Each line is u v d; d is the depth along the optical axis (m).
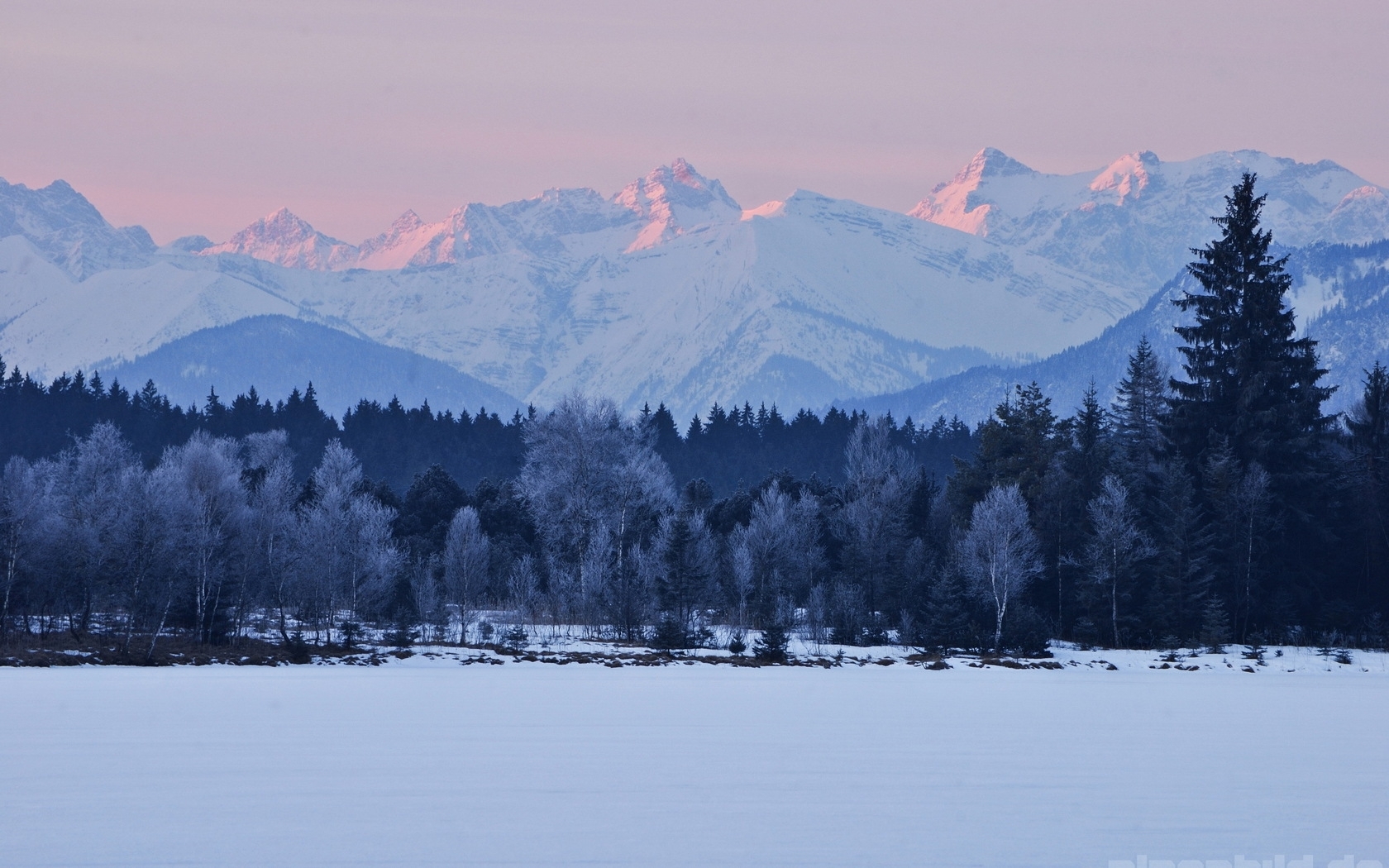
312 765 156.38
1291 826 126.44
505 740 177.38
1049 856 115.19
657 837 120.69
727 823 125.94
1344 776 152.12
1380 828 125.56
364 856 113.56
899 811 131.62
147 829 122.50
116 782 144.62
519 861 112.19
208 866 110.69
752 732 187.38
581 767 155.50
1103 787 144.62
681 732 186.88
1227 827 125.81
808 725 195.38
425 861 112.12
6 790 140.00
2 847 116.12
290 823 125.38
